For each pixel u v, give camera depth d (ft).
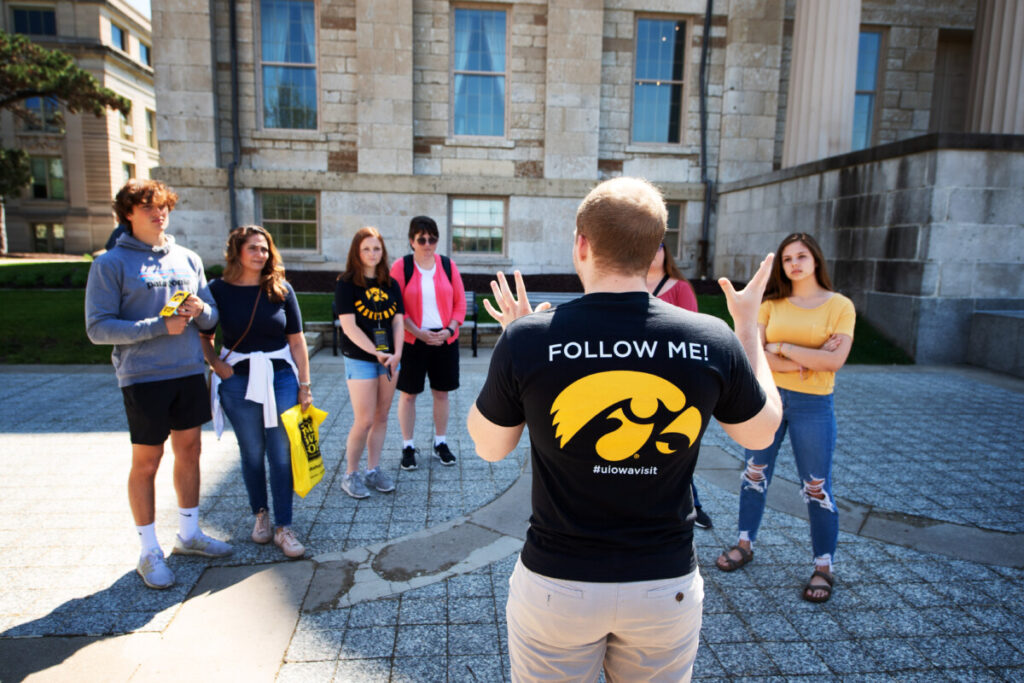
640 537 4.76
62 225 135.33
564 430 4.61
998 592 10.68
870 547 12.26
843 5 39.83
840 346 9.91
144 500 10.44
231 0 44.27
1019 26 34.35
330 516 13.37
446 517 13.38
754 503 11.25
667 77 49.39
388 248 47.16
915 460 17.29
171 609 9.87
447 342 15.97
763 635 9.44
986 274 30.17
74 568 11.03
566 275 47.26
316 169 46.80
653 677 5.06
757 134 48.78
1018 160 29.32
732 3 47.67
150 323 9.75
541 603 4.81
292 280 44.04
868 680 8.46
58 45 127.24
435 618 9.79
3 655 8.69
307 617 9.76
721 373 4.66
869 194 33.55
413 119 47.11
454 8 46.70
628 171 49.49
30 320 32.63
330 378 26.27
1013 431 20.03
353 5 45.39
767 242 42.96
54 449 17.06
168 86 44.27
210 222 45.96
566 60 46.75
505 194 47.88
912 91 50.70
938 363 30.66
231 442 18.06
